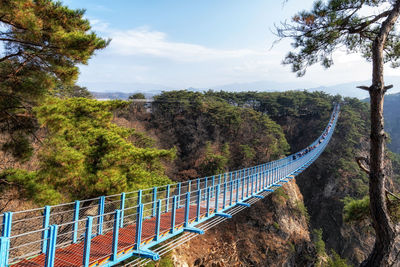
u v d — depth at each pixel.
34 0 9.45
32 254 7.22
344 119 74.81
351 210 8.66
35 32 8.80
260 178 19.00
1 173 10.42
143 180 15.74
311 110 84.06
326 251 54.09
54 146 11.04
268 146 50.41
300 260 39.03
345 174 62.25
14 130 10.75
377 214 6.29
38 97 9.84
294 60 8.30
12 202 12.08
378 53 6.47
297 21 7.55
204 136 51.50
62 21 9.79
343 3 7.18
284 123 79.88
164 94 60.06
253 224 38.59
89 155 13.61
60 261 6.69
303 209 45.06
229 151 49.28
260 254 35.75
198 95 60.06
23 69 9.87
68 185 11.97
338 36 7.69
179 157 49.16
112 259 7.39
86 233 6.67
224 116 52.50
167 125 53.72
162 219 11.29
